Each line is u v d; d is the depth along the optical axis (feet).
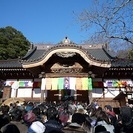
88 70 62.03
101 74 66.08
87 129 14.51
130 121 13.19
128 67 65.05
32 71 63.93
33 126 13.33
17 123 19.39
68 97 65.21
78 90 66.13
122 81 68.39
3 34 136.26
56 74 62.54
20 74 71.46
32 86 70.49
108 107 22.29
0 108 23.16
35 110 20.86
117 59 56.95
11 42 128.47
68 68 62.75
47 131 12.98
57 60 63.77
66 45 58.34
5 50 117.91
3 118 12.55
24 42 137.69
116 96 60.08
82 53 58.23
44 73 63.16
